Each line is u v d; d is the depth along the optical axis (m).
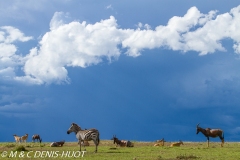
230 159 23.97
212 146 39.66
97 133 30.05
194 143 47.75
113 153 28.94
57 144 39.25
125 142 38.91
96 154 28.11
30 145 41.94
